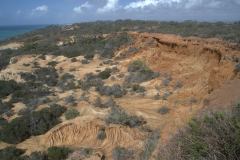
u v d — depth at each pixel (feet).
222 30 159.33
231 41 121.49
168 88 113.91
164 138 47.29
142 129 77.15
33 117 90.84
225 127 20.98
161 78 124.67
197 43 127.54
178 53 135.03
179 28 198.18
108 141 73.82
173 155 24.49
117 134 75.00
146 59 149.18
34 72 161.07
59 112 95.71
